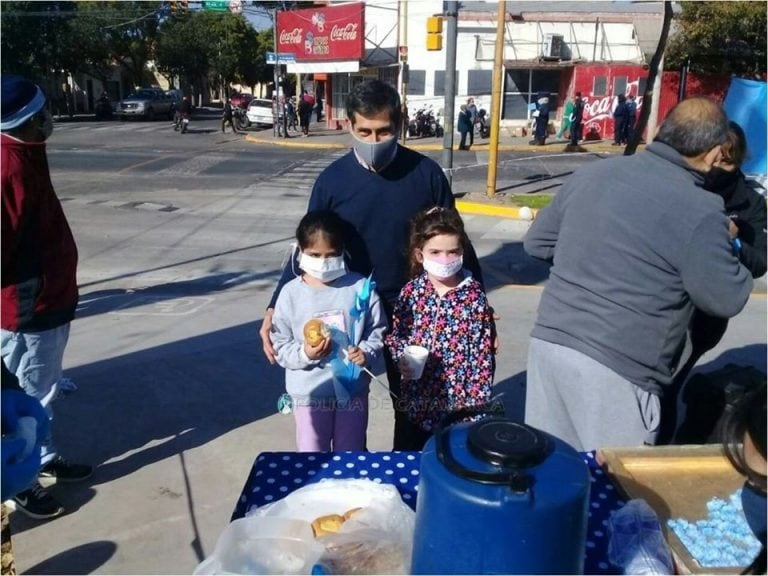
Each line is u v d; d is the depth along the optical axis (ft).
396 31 87.86
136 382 15.34
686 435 11.07
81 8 125.08
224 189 45.39
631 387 7.62
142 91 121.60
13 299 9.43
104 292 23.09
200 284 24.14
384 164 9.19
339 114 98.17
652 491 6.18
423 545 4.52
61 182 47.21
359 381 9.32
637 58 81.92
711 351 17.71
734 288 7.06
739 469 5.32
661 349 7.59
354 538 5.22
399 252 9.57
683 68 69.41
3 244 9.02
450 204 9.87
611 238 7.54
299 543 5.22
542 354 8.19
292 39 95.86
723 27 68.33
